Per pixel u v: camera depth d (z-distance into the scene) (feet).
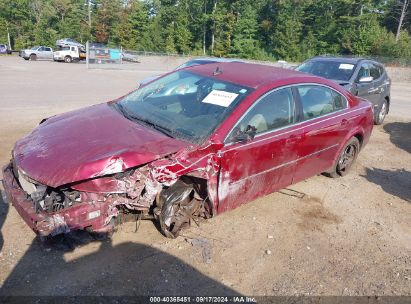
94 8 219.82
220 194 13.12
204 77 15.66
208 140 12.49
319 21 185.88
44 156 11.46
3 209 14.10
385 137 30.86
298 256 13.23
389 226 15.96
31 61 109.60
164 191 12.51
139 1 210.38
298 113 15.53
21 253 11.80
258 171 14.20
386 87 33.78
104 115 14.46
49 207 10.68
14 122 27.45
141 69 94.89
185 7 191.52
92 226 11.21
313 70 30.50
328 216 16.20
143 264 11.88
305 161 16.39
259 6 191.83
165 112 14.23
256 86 14.35
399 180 21.20
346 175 20.90
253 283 11.69
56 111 32.58
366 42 167.63
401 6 192.65
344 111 18.30
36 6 213.66
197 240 13.35
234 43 185.37
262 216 15.55
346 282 12.16
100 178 10.92
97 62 99.60
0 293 10.25
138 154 11.29
